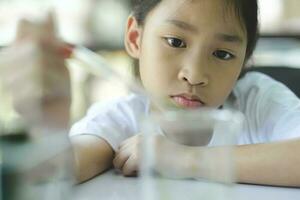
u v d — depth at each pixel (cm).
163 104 52
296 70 75
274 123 59
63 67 30
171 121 27
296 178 42
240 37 53
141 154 29
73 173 31
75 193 36
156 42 52
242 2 53
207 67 51
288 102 61
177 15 51
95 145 47
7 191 22
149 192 27
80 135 50
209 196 27
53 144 26
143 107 57
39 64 28
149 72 53
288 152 43
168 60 51
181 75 51
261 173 42
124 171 45
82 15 159
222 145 28
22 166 23
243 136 60
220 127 28
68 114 29
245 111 62
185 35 51
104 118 56
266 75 73
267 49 135
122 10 150
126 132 56
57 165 26
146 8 56
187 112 28
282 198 37
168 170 27
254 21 56
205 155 27
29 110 28
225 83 52
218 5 51
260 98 62
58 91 29
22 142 24
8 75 28
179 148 27
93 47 149
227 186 28
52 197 25
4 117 27
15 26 29
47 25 29
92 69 34
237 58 53
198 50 51
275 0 151
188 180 27
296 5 150
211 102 52
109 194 37
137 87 38
